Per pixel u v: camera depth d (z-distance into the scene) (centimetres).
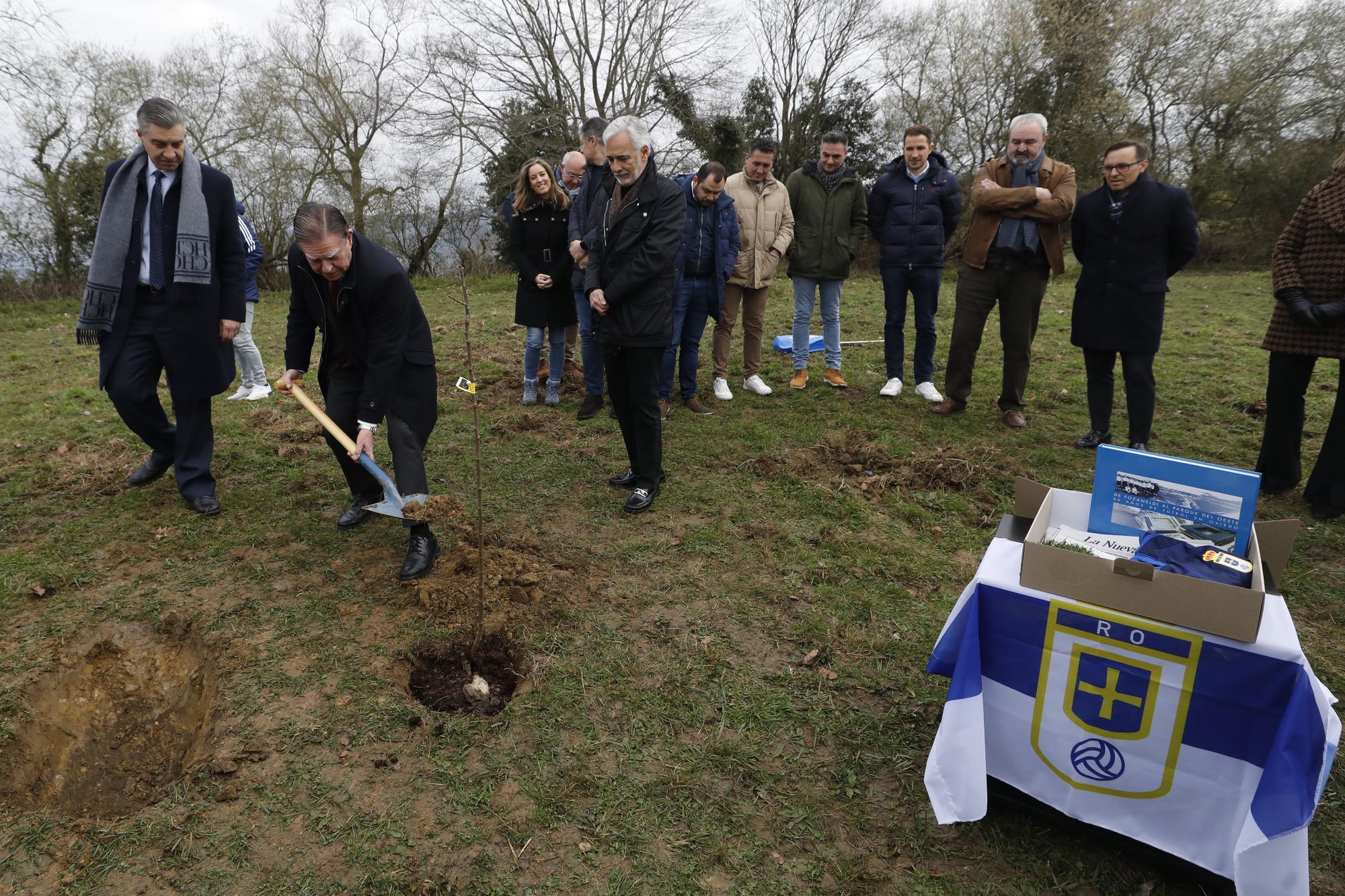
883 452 476
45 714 280
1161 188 441
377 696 267
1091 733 199
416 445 334
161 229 370
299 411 571
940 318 966
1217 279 1489
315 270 299
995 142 1945
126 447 499
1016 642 203
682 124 2052
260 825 219
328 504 413
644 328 373
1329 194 386
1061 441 508
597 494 424
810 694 269
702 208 510
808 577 342
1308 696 169
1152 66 1905
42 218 1670
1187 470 208
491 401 590
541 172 519
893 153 2194
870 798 227
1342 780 232
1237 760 184
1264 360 711
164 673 304
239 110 1777
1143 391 462
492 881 202
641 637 299
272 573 344
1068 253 1848
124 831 218
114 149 1684
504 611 311
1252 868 174
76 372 743
